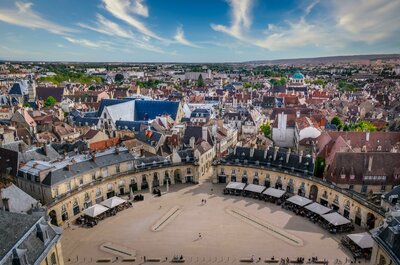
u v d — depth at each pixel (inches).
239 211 3772.1
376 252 2358.5
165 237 3243.1
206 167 5064.0
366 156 3821.4
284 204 3885.3
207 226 3452.3
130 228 3412.9
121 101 7701.8
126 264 2827.3
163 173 4493.1
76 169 3754.9
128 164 4259.4
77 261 2856.8
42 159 4037.9
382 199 3179.1
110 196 4072.3
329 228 3334.2
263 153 4493.1
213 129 5802.2
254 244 3115.2
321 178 4025.6
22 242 1991.9
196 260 2876.5
